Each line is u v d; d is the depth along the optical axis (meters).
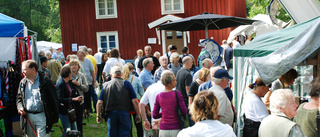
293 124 3.56
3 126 6.94
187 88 7.34
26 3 44.31
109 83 6.25
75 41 20.95
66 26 21.00
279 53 4.93
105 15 20.55
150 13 20.11
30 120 6.16
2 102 7.29
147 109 7.20
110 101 6.12
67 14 20.95
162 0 19.88
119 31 20.48
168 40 20.02
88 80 9.30
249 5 40.09
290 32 6.35
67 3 20.91
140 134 7.05
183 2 19.64
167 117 5.14
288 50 4.90
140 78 8.13
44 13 47.34
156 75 8.97
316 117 3.95
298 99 6.04
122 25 20.44
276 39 6.22
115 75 6.32
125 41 20.45
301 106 4.22
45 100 6.10
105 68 9.88
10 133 7.52
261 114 4.79
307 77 7.22
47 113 6.09
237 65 6.59
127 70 7.15
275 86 5.98
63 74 6.79
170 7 19.97
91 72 9.52
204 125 3.30
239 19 11.64
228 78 4.93
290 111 3.69
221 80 4.89
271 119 3.72
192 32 19.64
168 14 19.84
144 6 20.16
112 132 6.11
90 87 9.28
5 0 42.97
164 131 5.14
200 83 6.50
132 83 7.29
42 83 6.11
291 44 4.95
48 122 6.12
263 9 24.80
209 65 7.41
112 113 6.11
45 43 31.39
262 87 4.90
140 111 6.14
